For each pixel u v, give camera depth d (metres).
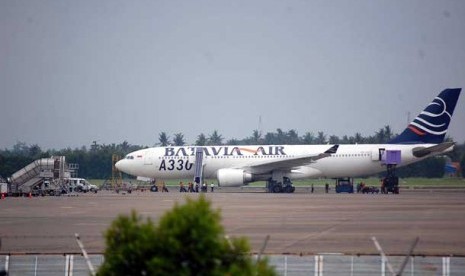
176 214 54.22
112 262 53.94
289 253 103.06
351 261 95.62
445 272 90.25
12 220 166.38
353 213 180.88
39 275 89.81
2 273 80.44
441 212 184.25
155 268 51.72
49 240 125.56
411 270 91.31
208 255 52.91
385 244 117.50
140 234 53.97
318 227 145.62
